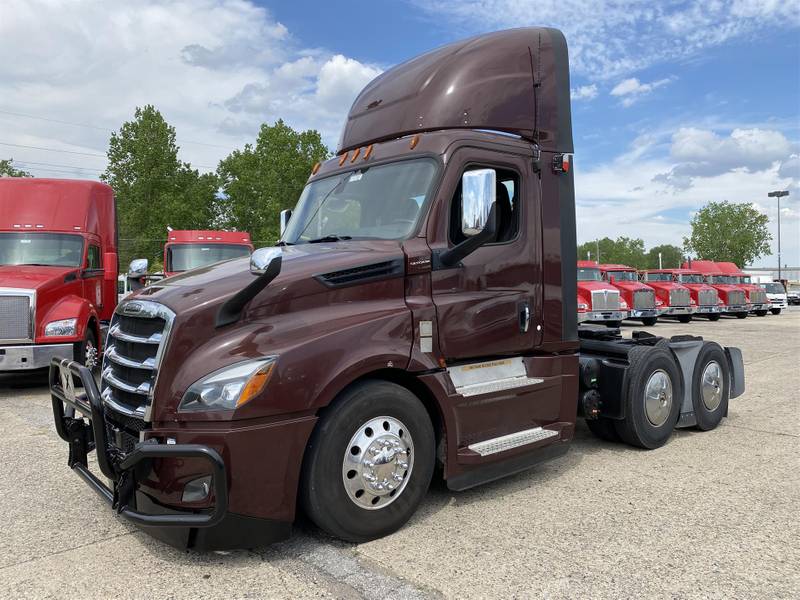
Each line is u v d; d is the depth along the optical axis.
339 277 3.74
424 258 4.05
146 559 3.54
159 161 52.53
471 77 4.69
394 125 4.85
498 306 4.40
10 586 3.24
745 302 29.67
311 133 56.69
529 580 3.25
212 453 3.14
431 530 3.91
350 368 3.55
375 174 4.62
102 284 11.21
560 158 4.89
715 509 4.26
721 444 6.00
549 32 5.13
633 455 5.64
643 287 23.08
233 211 55.41
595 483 4.84
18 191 10.72
